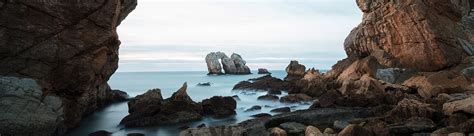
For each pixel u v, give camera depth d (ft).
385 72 112.27
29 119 51.65
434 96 90.33
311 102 104.37
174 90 159.63
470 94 81.41
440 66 112.37
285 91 136.05
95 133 63.77
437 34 114.42
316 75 129.18
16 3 60.54
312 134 54.24
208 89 160.04
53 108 56.65
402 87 99.04
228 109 85.92
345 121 67.00
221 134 52.54
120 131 67.56
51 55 62.80
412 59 119.34
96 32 68.23
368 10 140.15
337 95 93.71
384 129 55.01
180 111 78.74
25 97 53.31
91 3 66.64
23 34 60.85
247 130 55.72
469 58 114.52
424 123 57.93
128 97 122.72
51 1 62.59
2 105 50.57
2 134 49.24
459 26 124.06
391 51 127.03
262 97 113.91
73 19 65.00
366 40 138.00
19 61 60.34
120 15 88.38
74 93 66.39
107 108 97.14
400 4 124.26
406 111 64.80
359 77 111.45
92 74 68.54
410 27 120.47
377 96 86.43
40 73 61.41
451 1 122.21
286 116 68.59
